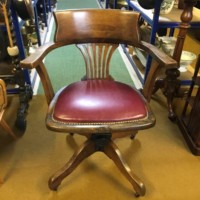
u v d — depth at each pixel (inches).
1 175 45.4
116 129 32.4
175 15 65.1
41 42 101.8
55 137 55.3
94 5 178.9
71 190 42.9
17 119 56.5
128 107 34.9
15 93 65.4
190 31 93.2
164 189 43.5
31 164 48.0
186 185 44.5
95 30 43.5
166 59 34.4
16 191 42.6
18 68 58.5
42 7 119.5
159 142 54.4
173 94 64.2
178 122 59.7
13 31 55.8
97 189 43.3
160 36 77.3
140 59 83.1
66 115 33.5
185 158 50.3
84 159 45.9
